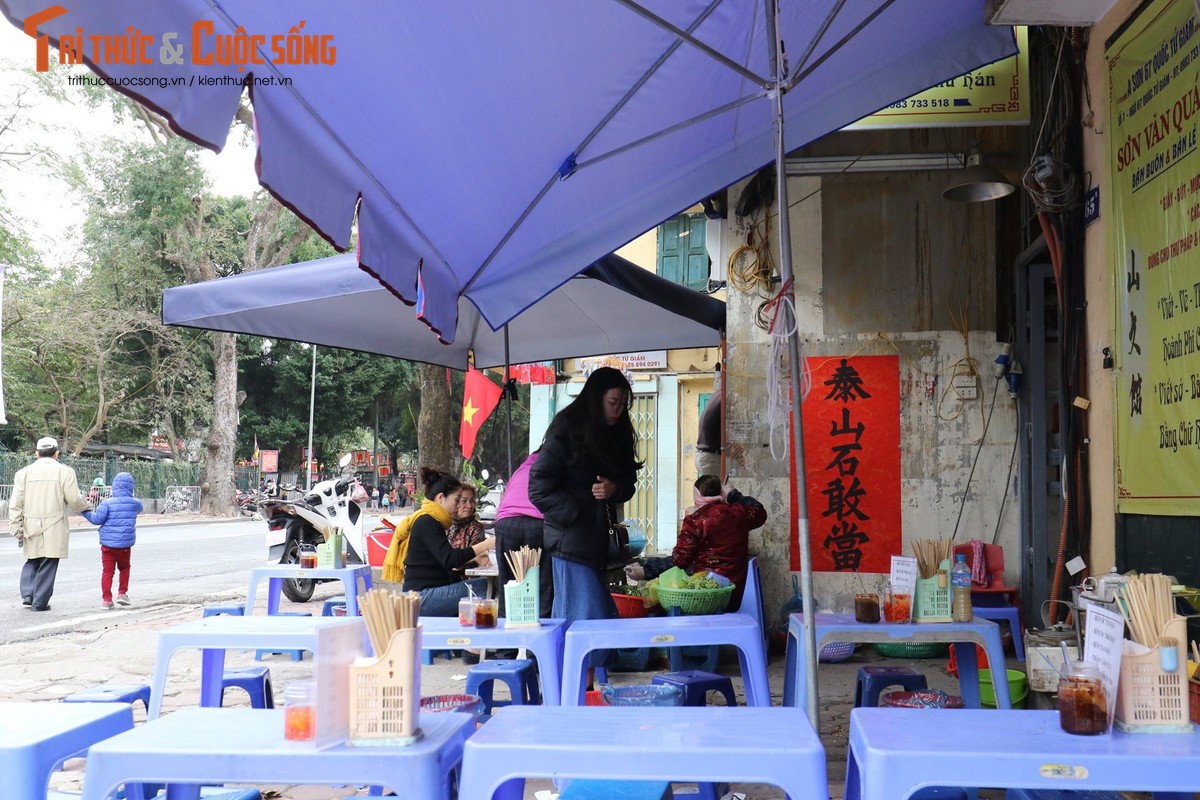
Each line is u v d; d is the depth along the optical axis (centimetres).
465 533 738
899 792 201
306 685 219
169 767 211
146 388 3681
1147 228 442
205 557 1786
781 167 347
